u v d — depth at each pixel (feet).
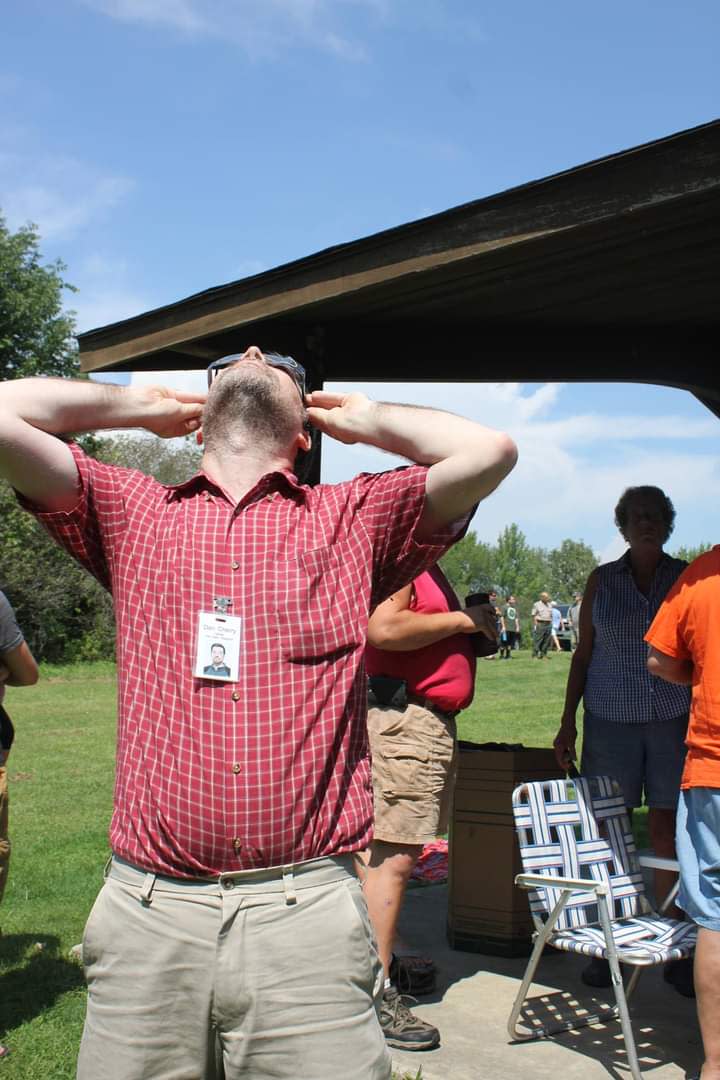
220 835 6.00
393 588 7.04
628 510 14.40
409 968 13.69
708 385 19.44
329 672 6.36
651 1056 11.91
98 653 92.53
